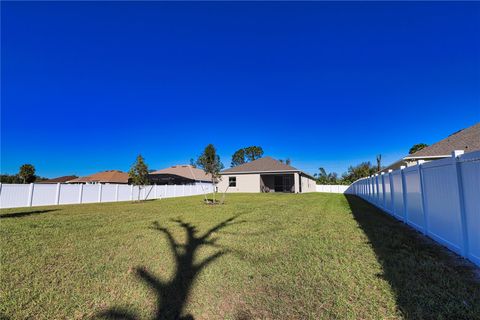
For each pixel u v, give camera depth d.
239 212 11.74
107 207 15.46
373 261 4.46
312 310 2.95
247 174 33.31
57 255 5.08
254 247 5.53
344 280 3.69
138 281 3.84
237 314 2.95
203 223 8.68
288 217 10.02
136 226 8.23
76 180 42.72
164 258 4.88
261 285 3.65
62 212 12.78
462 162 4.45
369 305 2.97
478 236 4.04
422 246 5.38
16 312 2.97
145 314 2.97
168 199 23.69
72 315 2.94
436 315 2.68
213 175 18.80
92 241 6.22
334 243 5.77
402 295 3.15
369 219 9.33
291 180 36.09
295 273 4.02
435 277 3.67
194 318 2.90
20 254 5.14
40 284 3.72
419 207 6.82
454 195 4.77
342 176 56.97
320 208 13.33
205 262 4.61
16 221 9.61
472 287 3.30
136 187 24.31
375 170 42.44
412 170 7.32
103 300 3.28
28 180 36.03
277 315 2.89
